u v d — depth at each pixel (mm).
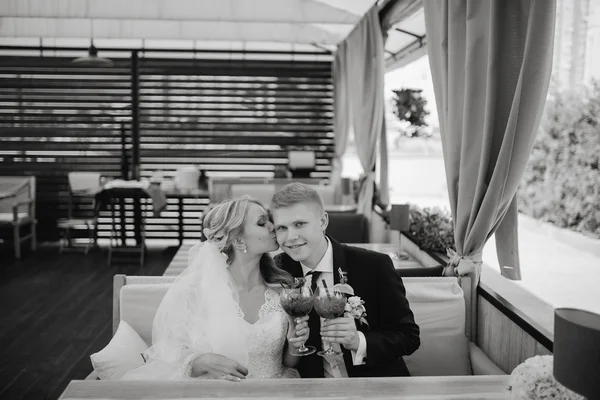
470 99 2820
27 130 9383
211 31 7797
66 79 9359
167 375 2266
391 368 2449
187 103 9523
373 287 2512
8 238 9430
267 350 2383
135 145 9461
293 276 2596
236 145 9688
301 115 9719
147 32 7820
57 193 9484
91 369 4301
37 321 5461
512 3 2582
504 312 2738
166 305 2359
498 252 2896
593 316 1395
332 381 2004
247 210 2396
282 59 9656
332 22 6027
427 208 4531
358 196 7012
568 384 1333
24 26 7766
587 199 6074
